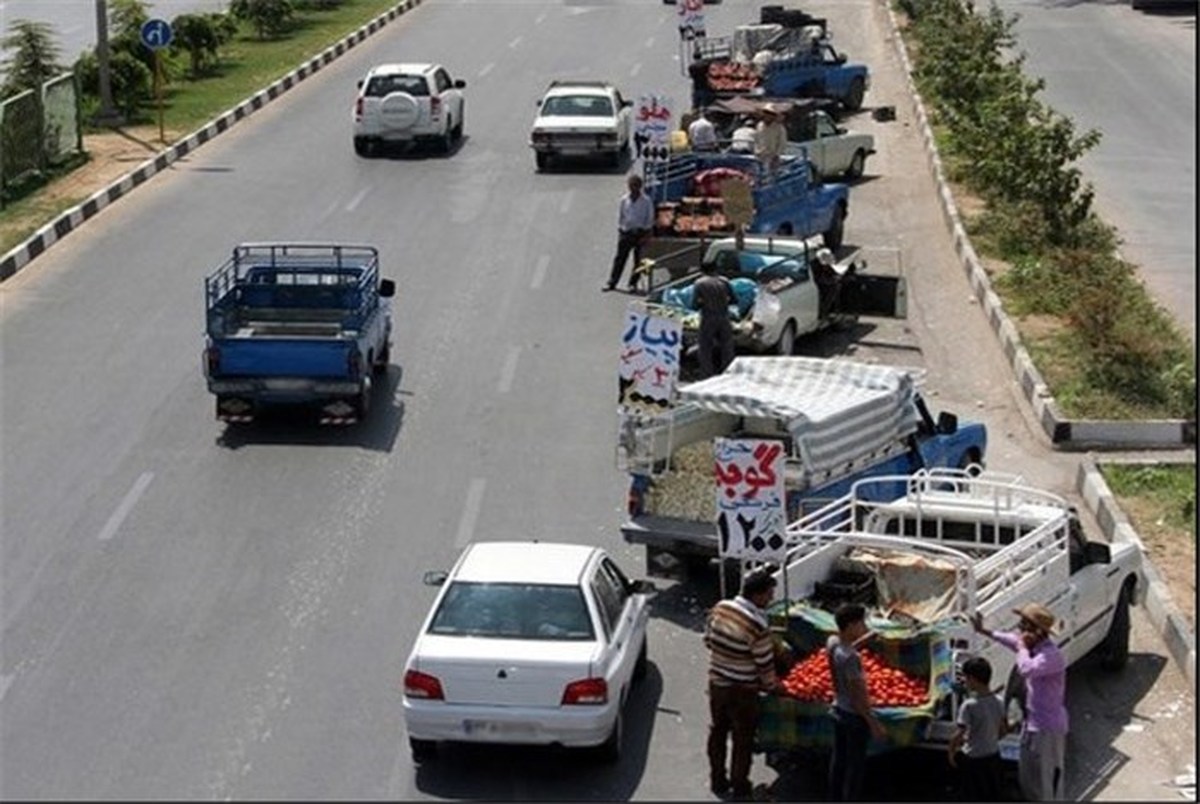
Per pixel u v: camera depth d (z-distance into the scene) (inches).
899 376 1176.8
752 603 868.6
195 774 898.1
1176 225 2034.9
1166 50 3169.3
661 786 888.3
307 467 1325.0
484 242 1947.6
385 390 1497.3
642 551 1189.7
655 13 3590.1
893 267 1888.5
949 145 2349.9
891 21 3405.5
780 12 2965.1
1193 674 999.0
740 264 1620.3
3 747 927.7
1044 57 3107.8
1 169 2053.4
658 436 1123.3
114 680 1003.3
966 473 1147.9
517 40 3304.6
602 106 2326.5
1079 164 2331.4
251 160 2333.9
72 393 1477.6
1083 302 1588.3
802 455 1087.6
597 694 873.5
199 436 1385.3
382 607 1100.5
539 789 882.8
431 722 876.6
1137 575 1044.5
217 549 1182.3
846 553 961.5
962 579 903.1
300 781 890.1
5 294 1737.2
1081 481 1300.4
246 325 1462.8
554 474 1322.6
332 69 3043.8
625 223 1754.4
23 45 2425.0
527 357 1581.0
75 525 1218.6
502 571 927.7
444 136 2380.7
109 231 1968.5
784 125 2091.5
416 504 1263.5
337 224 2009.1
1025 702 853.8
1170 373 1450.5
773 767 915.4
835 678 841.5
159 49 2386.8
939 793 888.9
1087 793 894.4
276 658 1031.6
